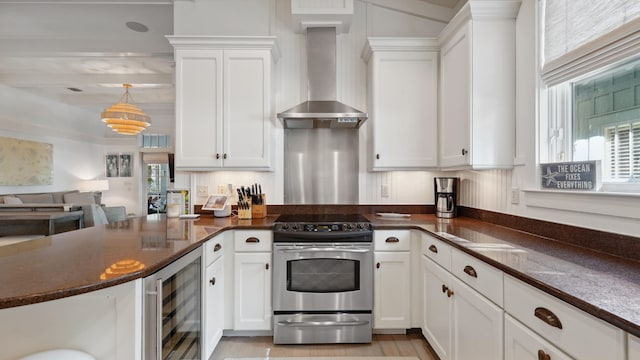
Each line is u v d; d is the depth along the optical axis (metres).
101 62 4.54
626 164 1.37
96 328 1.10
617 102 1.41
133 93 6.23
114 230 1.98
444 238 1.76
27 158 5.86
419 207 2.85
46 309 1.09
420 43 2.52
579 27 1.53
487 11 1.97
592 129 1.55
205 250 1.85
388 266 2.27
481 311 1.39
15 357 1.09
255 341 2.28
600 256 1.31
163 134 8.07
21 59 4.38
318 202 2.90
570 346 0.89
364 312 2.24
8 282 0.96
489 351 1.33
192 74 2.50
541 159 1.77
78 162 7.22
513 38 2.00
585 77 1.56
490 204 2.25
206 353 1.88
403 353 2.12
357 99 2.88
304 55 2.87
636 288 0.93
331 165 2.91
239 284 2.26
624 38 1.28
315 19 2.63
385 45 2.54
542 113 1.77
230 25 2.85
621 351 0.75
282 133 2.85
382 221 2.42
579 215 1.50
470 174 2.53
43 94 6.11
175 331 1.43
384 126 2.56
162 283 1.28
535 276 1.05
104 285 0.98
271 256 2.27
